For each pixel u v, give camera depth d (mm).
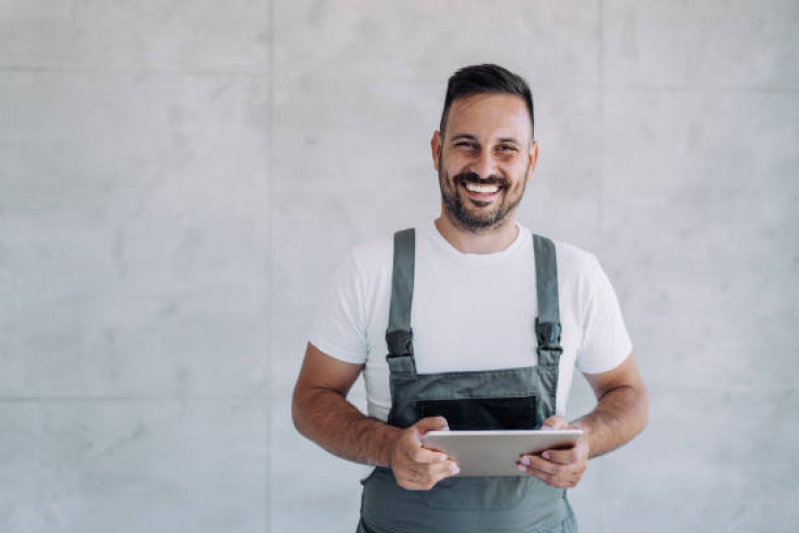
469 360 1296
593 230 2488
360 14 2408
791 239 2568
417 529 1288
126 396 2379
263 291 2406
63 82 2336
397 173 2430
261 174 2396
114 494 2383
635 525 2533
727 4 2533
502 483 1277
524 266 1331
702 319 2539
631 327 2514
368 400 1379
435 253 1327
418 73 2428
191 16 2367
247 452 2418
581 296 1339
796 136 2562
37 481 2361
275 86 2393
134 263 2369
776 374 2572
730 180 2541
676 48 2516
